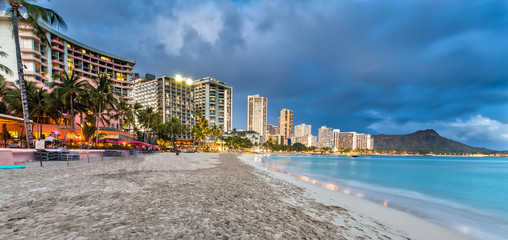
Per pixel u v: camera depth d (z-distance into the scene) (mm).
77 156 21266
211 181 10898
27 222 4105
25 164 15117
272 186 11500
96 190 7234
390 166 50375
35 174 10328
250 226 4785
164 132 101000
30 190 6816
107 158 25516
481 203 13031
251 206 6586
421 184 20922
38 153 17766
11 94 39094
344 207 8688
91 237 3578
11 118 23406
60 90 36125
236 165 26766
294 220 5727
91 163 17641
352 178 23688
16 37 18422
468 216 9820
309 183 15805
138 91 155625
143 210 5262
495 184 21688
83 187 7641
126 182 9039
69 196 6281
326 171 32188
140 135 94812
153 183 9125
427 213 9844
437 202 12820
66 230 3816
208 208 5852
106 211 5027
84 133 40906
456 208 11492
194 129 114688
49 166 14203
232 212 5711
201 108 188250
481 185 21031
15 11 18672
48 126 48000
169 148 91875
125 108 69250
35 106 38375
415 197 14125
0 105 37438
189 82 162500
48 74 69312
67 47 78812
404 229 6801
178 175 12414
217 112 189875
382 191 15711
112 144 46219
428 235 6602
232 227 4609
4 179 8664
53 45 74188
